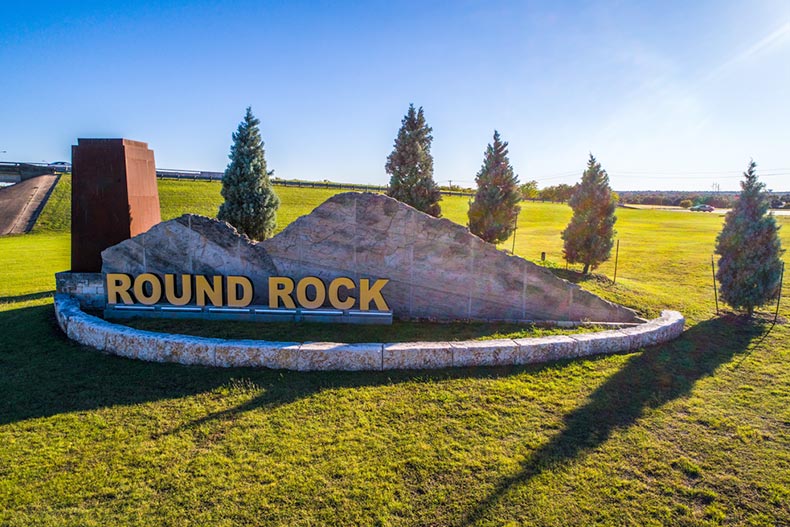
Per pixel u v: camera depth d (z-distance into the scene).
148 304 11.82
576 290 12.17
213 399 7.14
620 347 9.36
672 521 4.70
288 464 5.53
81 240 13.40
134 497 4.97
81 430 6.30
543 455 5.74
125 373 8.08
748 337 10.63
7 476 5.32
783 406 7.18
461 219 40.06
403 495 5.01
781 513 4.83
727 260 12.45
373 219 12.07
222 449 5.84
